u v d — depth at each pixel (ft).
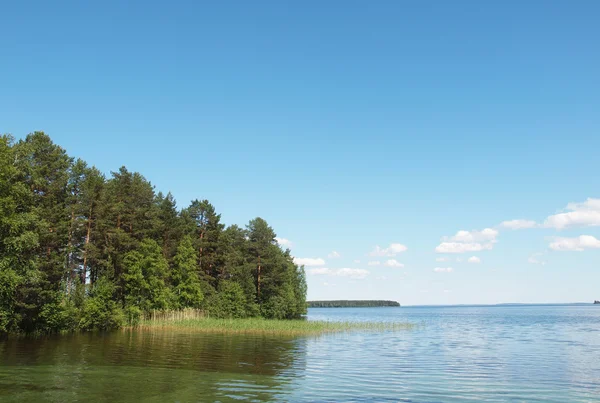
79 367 84.79
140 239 218.18
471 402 62.90
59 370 81.15
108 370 81.76
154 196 269.23
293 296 312.91
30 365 86.63
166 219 253.85
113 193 216.13
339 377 80.64
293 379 77.20
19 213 119.34
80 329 175.01
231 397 61.52
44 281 146.10
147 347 120.98
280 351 119.03
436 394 67.77
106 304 181.57
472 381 79.46
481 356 119.34
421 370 91.76
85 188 189.26
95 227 190.19
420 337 185.16
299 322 224.74
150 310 212.43
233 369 86.07
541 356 120.78
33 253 144.87
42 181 130.52
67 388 65.41
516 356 120.26
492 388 73.31
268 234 312.50
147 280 207.92
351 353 120.47
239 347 126.11
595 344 159.43
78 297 172.45
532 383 78.23
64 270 163.73
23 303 137.59
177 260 244.42
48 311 148.56
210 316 252.62
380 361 104.83
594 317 472.03
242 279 290.97
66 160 192.24
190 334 170.40
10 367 83.97
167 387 67.21
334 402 60.64
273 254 311.06
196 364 91.04
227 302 266.77
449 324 324.60
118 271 204.33
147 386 67.72
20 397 59.57
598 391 71.72
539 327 280.10
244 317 272.72
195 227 277.03
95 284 186.39
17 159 122.11
